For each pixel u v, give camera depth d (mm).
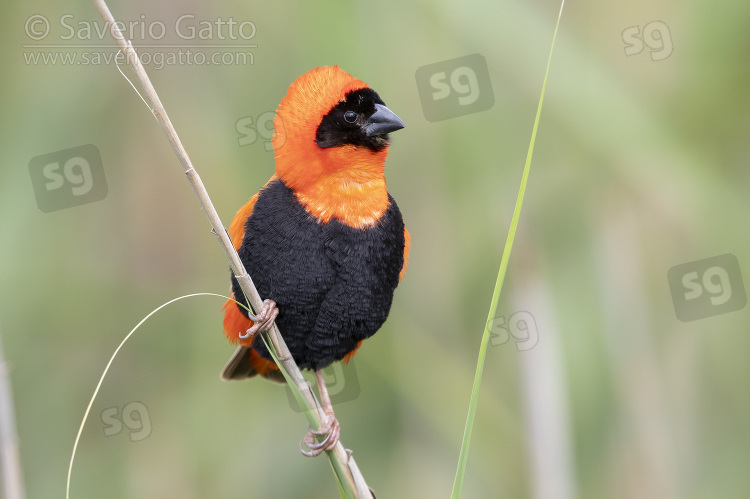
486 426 10836
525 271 10531
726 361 10758
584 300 10594
